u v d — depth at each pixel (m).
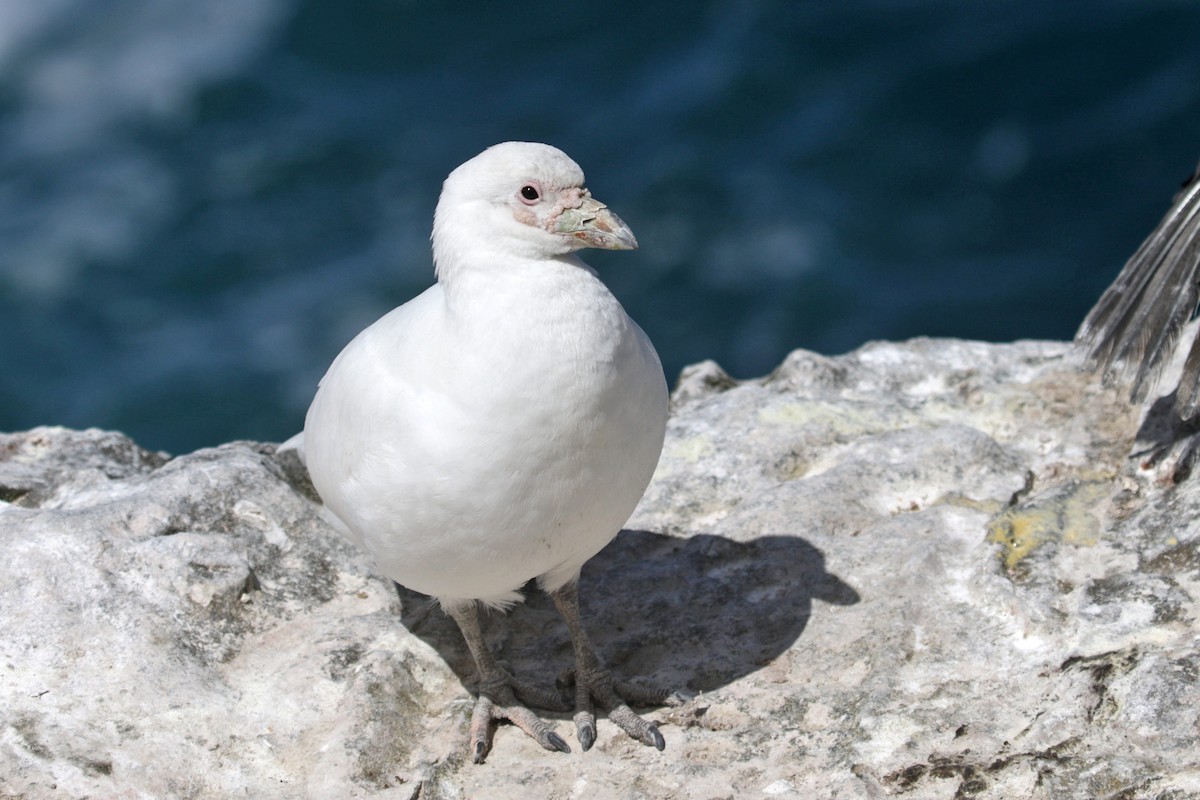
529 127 35.06
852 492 11.30
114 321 30.58
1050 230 30.58
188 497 11.08
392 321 9.49
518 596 9.88
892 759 8.74
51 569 10.16
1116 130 32.06
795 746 9.05
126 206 33.28
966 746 8.73
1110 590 9.66
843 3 36.41
